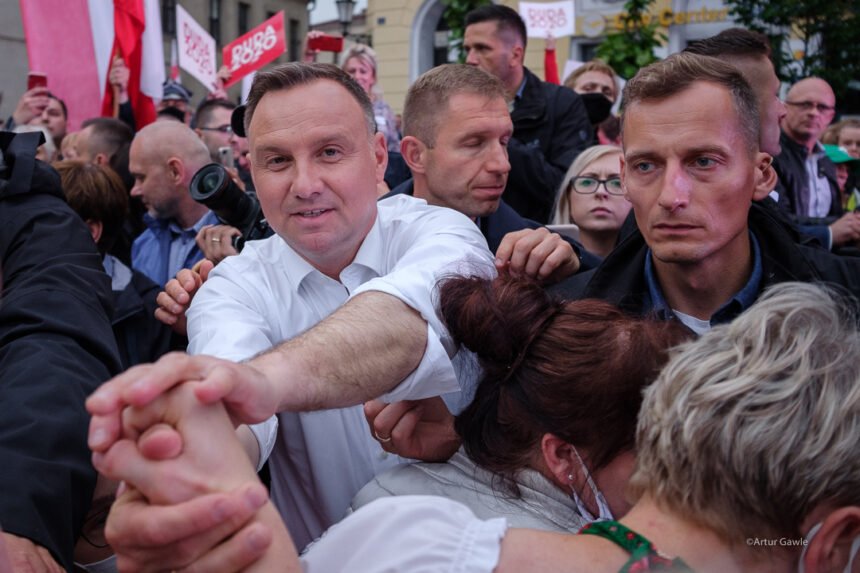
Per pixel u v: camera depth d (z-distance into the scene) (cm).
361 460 176
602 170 307
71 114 446
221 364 101
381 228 184
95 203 278
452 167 238
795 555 102
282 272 181
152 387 93
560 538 104
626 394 121
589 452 124
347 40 1024
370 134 178
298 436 176
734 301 175
